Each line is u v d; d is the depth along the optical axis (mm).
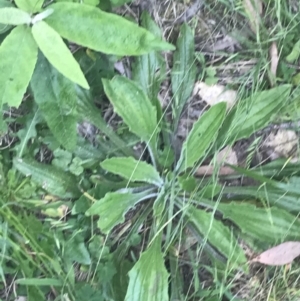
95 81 536
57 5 435
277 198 550
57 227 543
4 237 518
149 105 522
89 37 440
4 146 542
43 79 475
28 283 519
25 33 430
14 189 534
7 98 436
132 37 445
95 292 531
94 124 534
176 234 553
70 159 535
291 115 557
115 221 525
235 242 539
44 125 536
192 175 546
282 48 558
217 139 547
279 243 544
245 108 541
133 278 515
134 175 528
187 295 550
